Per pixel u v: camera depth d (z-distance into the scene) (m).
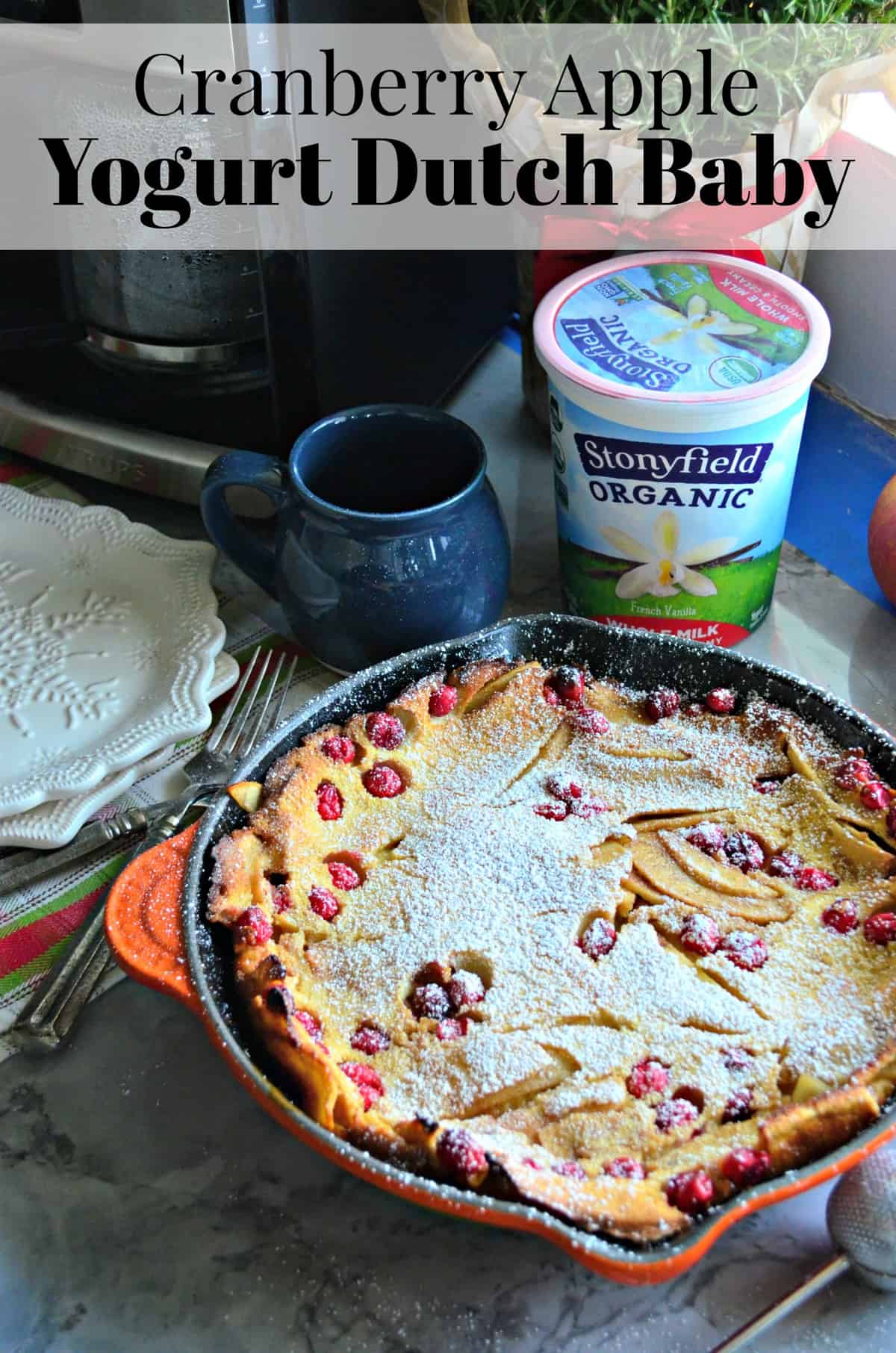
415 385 1.06
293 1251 0.61
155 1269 0.61
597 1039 0.61
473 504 0.82
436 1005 0.63
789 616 0.94
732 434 0.75
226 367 0.92
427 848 0.71
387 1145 0.56
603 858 0.70
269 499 0.97
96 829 0.78
